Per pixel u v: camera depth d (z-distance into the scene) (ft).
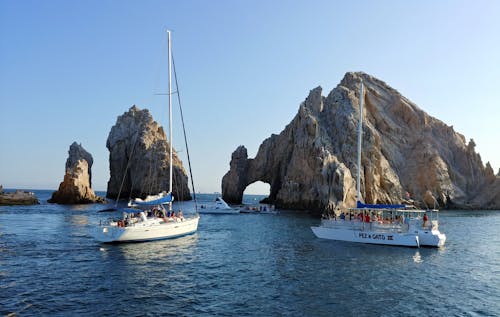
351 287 76.18
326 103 371.15
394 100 392.27
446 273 89.35
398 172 349.41
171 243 126.93
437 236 124.47
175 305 63.52
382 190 307.58
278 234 155.43
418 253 114.21
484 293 73.67
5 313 58.80
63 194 345.72
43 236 138.41
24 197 322.96
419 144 364.58
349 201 259.80
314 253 112.06
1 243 122.31
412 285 78.48
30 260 96.78
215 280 79.92
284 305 64.59
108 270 86.99
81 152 430.61
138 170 434.30
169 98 152.05
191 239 138.00
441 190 338.13
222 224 197.36
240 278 81.92
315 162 292.40
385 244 127.24
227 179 403.34
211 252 112.06
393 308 63.98
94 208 286.46
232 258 103.55
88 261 96.32
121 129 475.72
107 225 123.65
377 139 333.62
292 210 295.28
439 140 381.60
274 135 404.77
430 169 343.05
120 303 64.03
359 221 134.31
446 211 319.68
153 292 70.54
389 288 75.92
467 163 376.48
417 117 381.81
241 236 148.77
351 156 304.09
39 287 72.79
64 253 106.22
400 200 315.17
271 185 393.29
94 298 66.54
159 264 94.38
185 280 79.46
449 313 62.13
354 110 341.41
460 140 391.86
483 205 349.82
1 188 327.26
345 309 63.05
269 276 83.97
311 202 281.33
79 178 351.46
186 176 459.32
